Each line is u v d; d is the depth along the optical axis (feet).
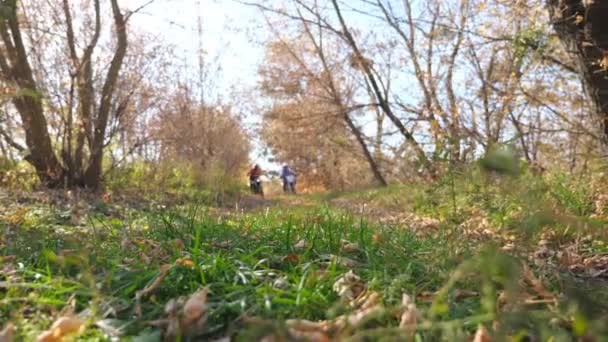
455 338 4.84
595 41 20.29
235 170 67.31
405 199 31.32
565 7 20.99
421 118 38.32
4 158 33.96
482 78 33.58
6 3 16.75
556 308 5.67
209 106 59.67
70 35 31.40
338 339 4.69
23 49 27.45
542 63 26.89
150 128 46.24
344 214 16.20
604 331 4.67
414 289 6.81
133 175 41.47
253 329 4.50
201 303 5.89
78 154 34.09
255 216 16.24
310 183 108.17
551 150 32.86
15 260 8.70
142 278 6.96
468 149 13.76
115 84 35.24
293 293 6.56
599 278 9.14
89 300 6.67
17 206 18.70
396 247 10.24
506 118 32.83
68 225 16.10
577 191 17.94
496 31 33.50
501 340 4.90
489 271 4.60
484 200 12.82
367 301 6.16
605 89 21.24
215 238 10.82
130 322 5.84
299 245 9.91
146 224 14.02
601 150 23.54
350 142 66.85
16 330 5.58
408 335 5.08
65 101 31.60
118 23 34.24
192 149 52.95
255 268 8.09
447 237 10.57
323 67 65.00
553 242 11.70
